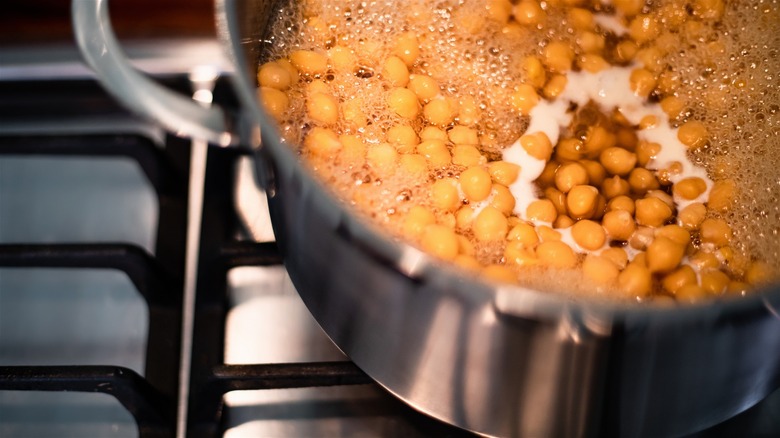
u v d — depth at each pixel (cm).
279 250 50
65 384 47
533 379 43
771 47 53
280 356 51
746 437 49
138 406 48
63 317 54
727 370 43
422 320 42
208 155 54
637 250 50
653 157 52
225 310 52
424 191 49
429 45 54
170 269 52
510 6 55
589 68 53
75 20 47
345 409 50
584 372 42
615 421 46
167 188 54
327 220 41
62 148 53
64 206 57
